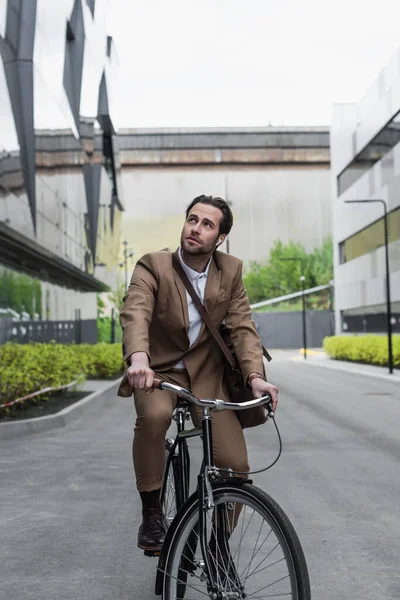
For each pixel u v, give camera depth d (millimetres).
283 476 8422
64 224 36969
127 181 127375
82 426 13969
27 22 29656
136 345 3484
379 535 5781
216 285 3834
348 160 50781
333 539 5664
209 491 3238
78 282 50094
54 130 34656
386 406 17766
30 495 7484
